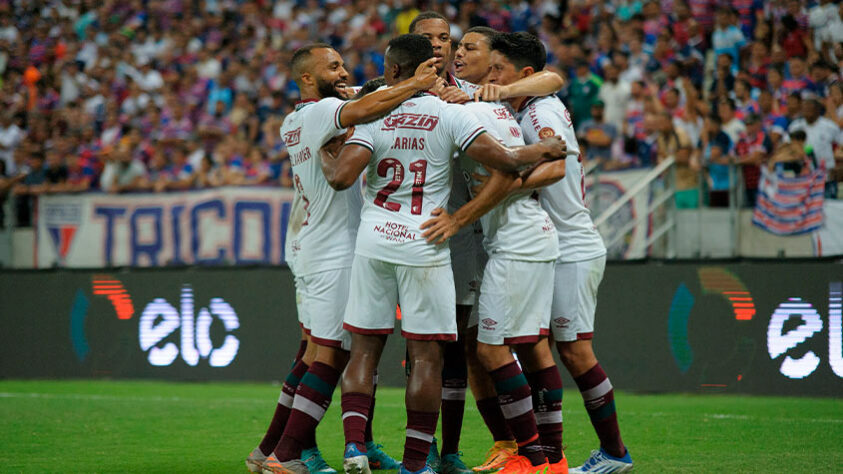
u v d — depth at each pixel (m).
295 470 15.45
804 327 27.50
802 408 25.61
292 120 16.64
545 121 15.84
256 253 35.34
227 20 54.75
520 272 15.19
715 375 28.52
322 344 15.98
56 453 19.77
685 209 30.27
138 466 18.12
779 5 37.81
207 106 48.97
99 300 36.00
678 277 29.12
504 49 16.52
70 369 36.06
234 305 34.19
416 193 14.82
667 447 19.70
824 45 35.69
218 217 35.84
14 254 38.38
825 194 28.55
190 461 18.72
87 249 37.53
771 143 32.50
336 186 14.75
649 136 35.88
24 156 47.12
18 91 55.50
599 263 16.39
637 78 39.66
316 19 53.19
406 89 14.73
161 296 35.19
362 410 14.98
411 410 14.77
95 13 58.72
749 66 38.03
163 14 57.22
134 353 35.38
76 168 43.09
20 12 59.78
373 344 15.22
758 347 28.06
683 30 40.03
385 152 14.95
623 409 25.97
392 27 50.22
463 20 46.91
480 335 15.52
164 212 36.56
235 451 20.03
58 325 36.38
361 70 46.59
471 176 15.84
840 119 31.92
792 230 28.94
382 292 15.02
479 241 16.98
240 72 48.91
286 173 39.91
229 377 34.03
